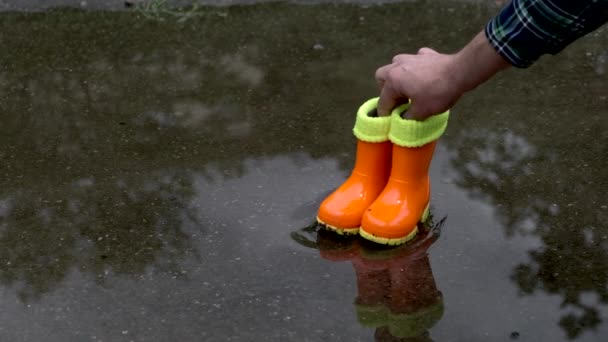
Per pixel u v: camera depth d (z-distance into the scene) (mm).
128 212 2375
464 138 2748
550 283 2045
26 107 3002
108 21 3654
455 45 3424
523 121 2846
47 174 2582
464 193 2443
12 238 2266
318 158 2646
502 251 2176
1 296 2035
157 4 3775
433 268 2117
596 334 1871
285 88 3123
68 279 2096
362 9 3754
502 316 1936
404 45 3438
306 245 2211
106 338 1886
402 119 2154
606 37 3445
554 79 3139
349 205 2238
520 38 1757
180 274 2102
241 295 2020
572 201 2383
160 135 2807
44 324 1938
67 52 3408
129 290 2049
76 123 2893
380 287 2045
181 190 2480
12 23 3621
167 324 1924
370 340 1864
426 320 1929
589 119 2842
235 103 3023
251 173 2564
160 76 3223
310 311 1960
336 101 3018
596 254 2148
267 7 3779
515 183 2486
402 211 2193
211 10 3760
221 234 2264
